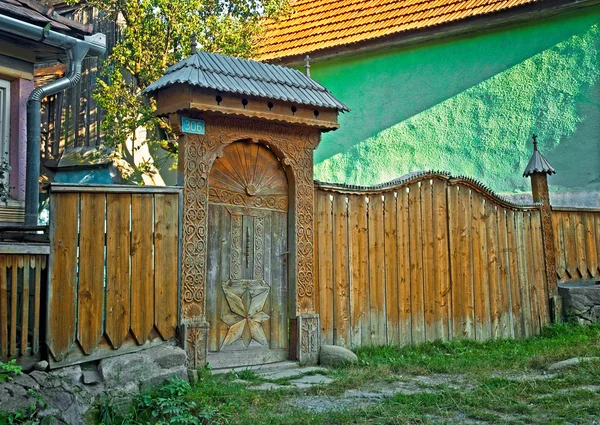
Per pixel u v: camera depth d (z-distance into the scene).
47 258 5.66
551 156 12.80
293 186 7.57
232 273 7.07
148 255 6.33
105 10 14.36
